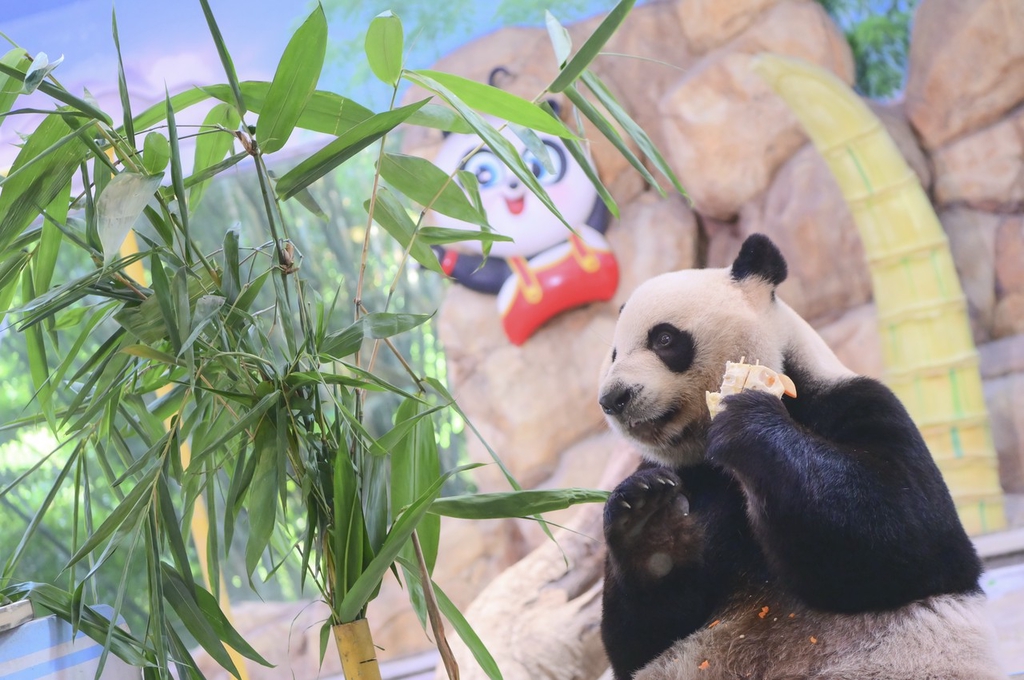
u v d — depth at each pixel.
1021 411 7.07
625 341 2.36
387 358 9.42
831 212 7.47
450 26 8.26
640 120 7.96
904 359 7.19
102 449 2.12
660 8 8.07
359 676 1.85
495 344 8.03
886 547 1.94
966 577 2.06
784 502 1.95
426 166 2.19
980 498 6.81
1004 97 7.30
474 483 8.14
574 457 7.86
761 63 7.54
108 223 1.55
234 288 1.83
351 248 9.62
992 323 7.41
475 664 3.86
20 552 1.86
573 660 3.76
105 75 5.95
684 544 2.24
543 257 7.67
